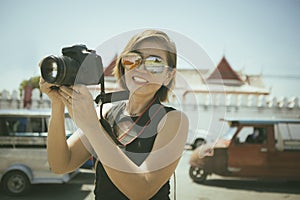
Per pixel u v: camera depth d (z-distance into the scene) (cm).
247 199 682
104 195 126
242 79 1728
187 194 698
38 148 635
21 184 630
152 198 121
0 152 633
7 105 1491
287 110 1666
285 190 764
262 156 785
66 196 620
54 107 130
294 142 800
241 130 803
